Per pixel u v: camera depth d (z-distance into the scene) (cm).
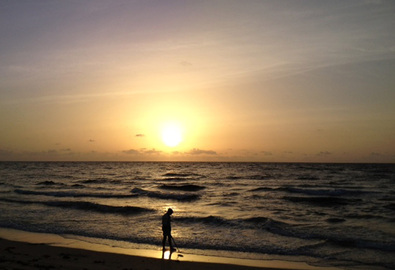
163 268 1034
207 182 5175
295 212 2184
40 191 3497
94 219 1939
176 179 5972
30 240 1439
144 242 1408
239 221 1802
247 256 1197
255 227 1673
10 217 1978
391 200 2845
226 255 1209
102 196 3158
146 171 9688
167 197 3081
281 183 4878
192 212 2184
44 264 1019
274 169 11012
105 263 1071
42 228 1684
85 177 6425
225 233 1558
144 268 1026
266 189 3850
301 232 1550
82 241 1426
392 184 4616
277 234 1525
